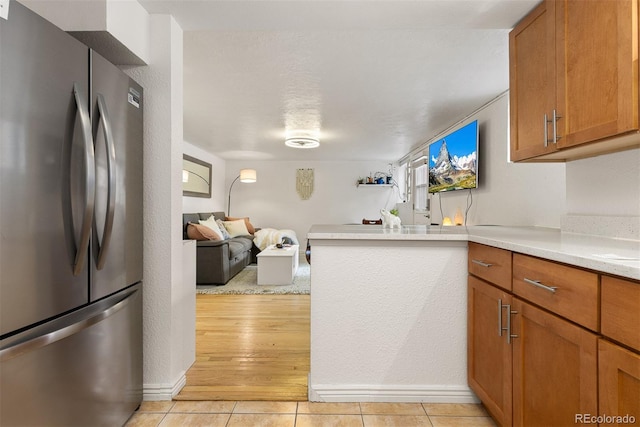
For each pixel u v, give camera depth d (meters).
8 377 0.99
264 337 2.82
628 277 0.87
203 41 2.32
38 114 1.09
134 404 1.71
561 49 1.50
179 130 1.97
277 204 8.05
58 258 1.17
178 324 1.96
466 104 3.71
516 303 1.39
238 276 5.32
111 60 1.80
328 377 1.86
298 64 2.67
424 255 1.84
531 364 1.30
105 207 1.41
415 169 6.61
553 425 1.18
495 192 3.55
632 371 0.86
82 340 1.31
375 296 1.85
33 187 1.07
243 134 5.21
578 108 1.41
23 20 1.04
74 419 1.26
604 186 1.76
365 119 4.30
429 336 1.85
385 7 1.77
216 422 1.67
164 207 1.86
